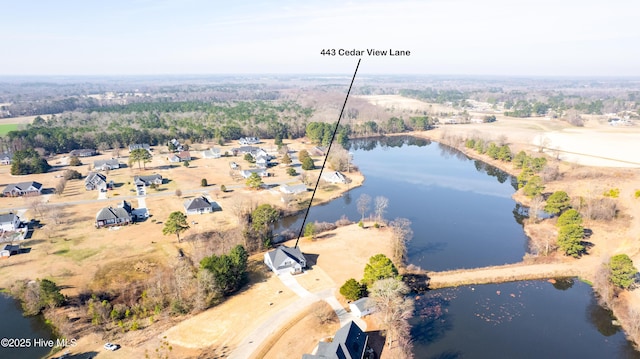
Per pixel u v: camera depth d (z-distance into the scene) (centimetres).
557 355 6650
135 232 10781
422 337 6969
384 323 7075
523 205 13288
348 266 9162
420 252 10150
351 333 6206
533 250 10138
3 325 7119
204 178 16075
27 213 12075
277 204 12975
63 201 13262
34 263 9112
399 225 11175
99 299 7769
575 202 11925
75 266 8981
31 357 6262
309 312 7394
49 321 7125
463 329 7212
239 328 6938
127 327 6988
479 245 10569
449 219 12356
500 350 6712
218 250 9081
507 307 7888
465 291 8381
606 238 10369
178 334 6794
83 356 6250
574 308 7894
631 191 13188
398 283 7181
